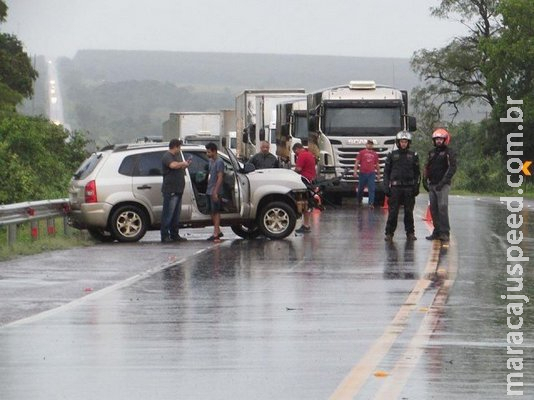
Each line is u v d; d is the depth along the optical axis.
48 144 119.00
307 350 26.59
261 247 53.59
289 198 58.38
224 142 147.50
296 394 21.83
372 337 28.41
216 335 28.83
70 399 21.61
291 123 103.75
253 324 30.59
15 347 27.23
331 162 92.44
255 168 64.62
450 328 29.81
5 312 33.34
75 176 59.38
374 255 49.19
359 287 38.41
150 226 58.00
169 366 24.72
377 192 91.25
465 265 45.22
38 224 59.31
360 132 92.38
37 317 32.06
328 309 33.34
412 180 56.06
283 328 29.91
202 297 36.09
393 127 92.69
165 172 56.66
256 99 120.69
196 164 59.06
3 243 56.66
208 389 22.34
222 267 44.88
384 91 93.50
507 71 168.88
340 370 24.12
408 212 56.31
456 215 77.75
